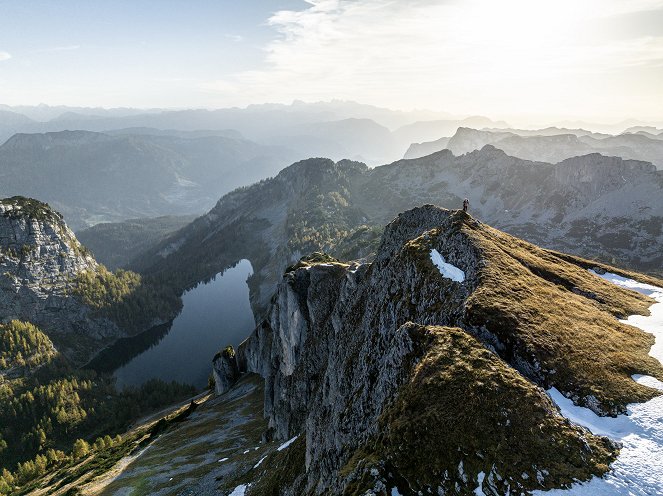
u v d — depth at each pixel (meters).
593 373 30.58
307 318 95.00
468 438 23.83
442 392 26.84
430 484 22.50
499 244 51.66
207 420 118.44
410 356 33.00
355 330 55.44
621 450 23.45
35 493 112.00
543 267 49.94
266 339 137.12
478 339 33.31
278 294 117.31
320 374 73.19
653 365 31.97
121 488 81.69
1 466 177.00
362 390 39.47
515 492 21.03
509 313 35.12
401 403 27.89
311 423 51.88
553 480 21.33
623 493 20.41
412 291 45.50
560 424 24.41
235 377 159.25
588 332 35.88
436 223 60.88
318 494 35.22
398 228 69.12
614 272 60.00
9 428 197.50
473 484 21.88
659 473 21.61
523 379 27.30
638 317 42.44
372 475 23.78
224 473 72.19
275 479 54.66
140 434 138.00
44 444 186.12
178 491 70.50
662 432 24.69
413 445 24.48
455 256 47.19
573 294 44.97
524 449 22.92
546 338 33.31
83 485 93.50
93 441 185.75
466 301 37.06
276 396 96.12
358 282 74.25
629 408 27.33
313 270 97.31
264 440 83.75
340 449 36.38
